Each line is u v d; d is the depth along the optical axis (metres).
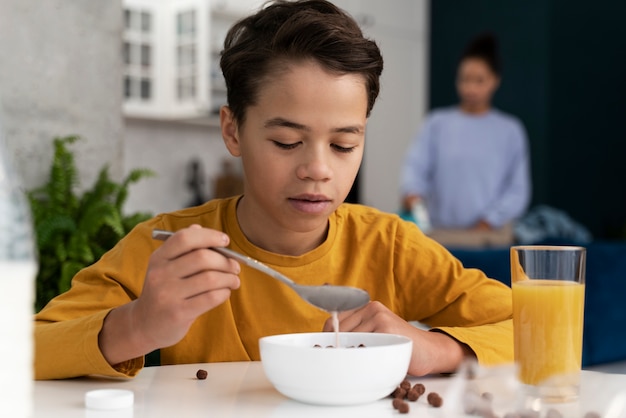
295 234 1.22
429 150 5.11
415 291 1.31
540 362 0.88
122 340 0.94
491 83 4.95
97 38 2.99
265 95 1.03
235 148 1.17
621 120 7.30
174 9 5.44
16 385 0.58
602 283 2.74
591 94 7.00
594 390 0.92
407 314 1.34
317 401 0.83
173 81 5.46
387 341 0.92
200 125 5.79
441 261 1.31
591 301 2.70
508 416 0.78
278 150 1.04
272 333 1.22
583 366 2.62
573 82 6.82
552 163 6.66
